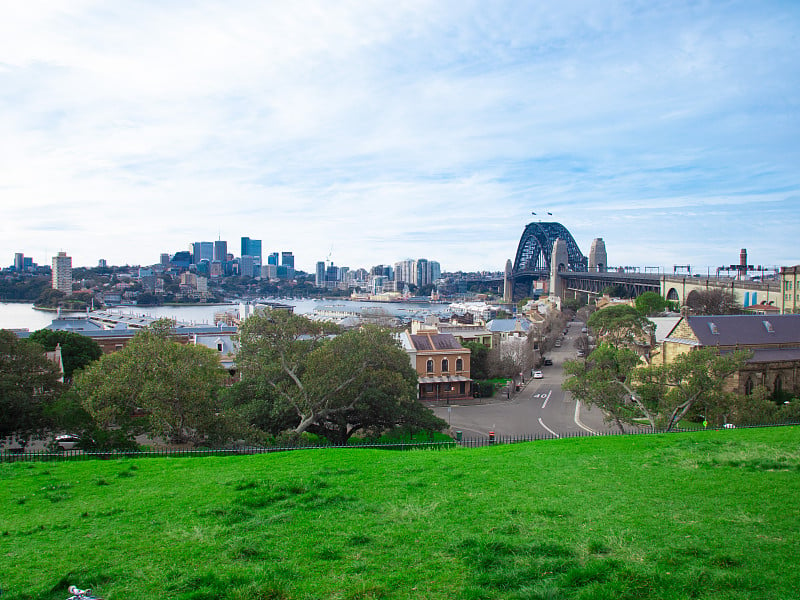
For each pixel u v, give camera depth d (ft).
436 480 76.59
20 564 51.60
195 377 146.72
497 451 99.14
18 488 76.79
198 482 78.28
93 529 60.44
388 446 145.18
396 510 64.28
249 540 55.93
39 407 162.09
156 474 83.82
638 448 96.99
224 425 144.05
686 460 83.71
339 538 56.24
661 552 50.85
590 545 52.29
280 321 187.62
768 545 51.52
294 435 158.71
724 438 102.37
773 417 160.66
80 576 48.55
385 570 48.96
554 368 442.09
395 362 198.29
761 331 262.06
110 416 136.67
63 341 307.78
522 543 53.47
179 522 61.98
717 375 168.35
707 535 54.39
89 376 156.04
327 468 83.61
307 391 168.96
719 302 495.41
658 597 43.19
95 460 97.14
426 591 45.16
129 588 46.75
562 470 81.25
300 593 45.11
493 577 46.68
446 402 306.14
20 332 446.19
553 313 639.35
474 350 371.15
